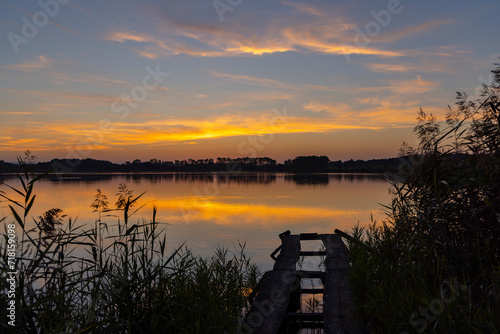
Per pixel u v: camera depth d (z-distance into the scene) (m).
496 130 4.05
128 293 3.32
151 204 19.67
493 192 3.99
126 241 3.69
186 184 44.06
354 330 3.68
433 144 4.61
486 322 2.62
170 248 9.44
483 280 3.25
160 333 3.27
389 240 4.95
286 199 23.61
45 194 24.33
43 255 3.05
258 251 9.46
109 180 56.00
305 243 10.22
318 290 6.39
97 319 3.17
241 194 27.75
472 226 3.79
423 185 4.48
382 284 4.00
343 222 13.95
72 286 3.22
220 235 11.59
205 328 3.51
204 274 4.95
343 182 48.91
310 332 4.83
